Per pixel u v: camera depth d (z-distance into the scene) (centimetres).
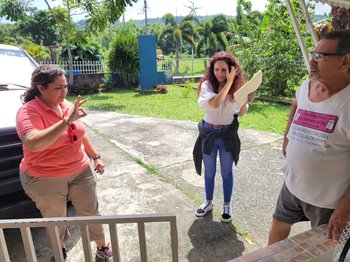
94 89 1259
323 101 162
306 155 170
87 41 1405
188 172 419
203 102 270
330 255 140
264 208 324
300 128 175
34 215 269
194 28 2603
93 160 260
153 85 1302
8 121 244
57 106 214
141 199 346
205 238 275
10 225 154
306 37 575
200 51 2736
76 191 228
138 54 1331
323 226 161
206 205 311
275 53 958
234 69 253
